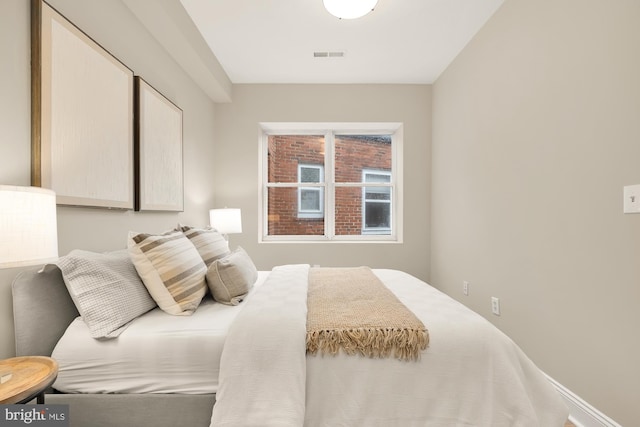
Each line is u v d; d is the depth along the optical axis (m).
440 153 3.52
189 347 1.26
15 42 1.26
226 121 3.75
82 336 1.28
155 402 1.24
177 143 2.66
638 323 1.36
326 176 4.09
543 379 1.27
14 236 0.91
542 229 1.93
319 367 1.23
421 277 3.80
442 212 3.46
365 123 3.79
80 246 1.61
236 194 3.76
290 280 2.00
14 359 1.11
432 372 1.23
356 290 1.85
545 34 1.88
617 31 1.44
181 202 2.75
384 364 1.24
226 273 1.70
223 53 3.02
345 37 2.75
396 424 1.21
